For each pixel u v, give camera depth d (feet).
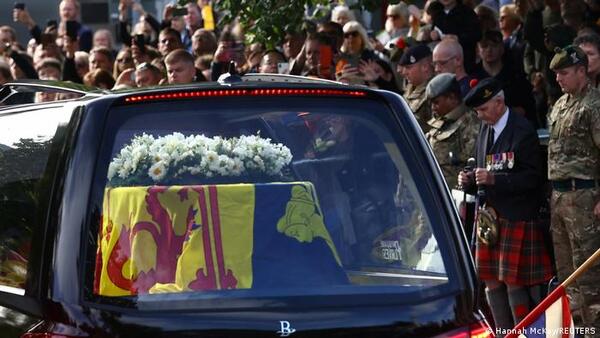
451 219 25.21
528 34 58.65
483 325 24.57
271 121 26.09
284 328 23.66
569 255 46.19
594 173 45.14
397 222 25.45
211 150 25.45
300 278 24.64
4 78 70.13
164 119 25.25
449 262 24.77
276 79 29.86
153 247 24.34
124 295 23.76
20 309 23.94
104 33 86.89
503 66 61.62
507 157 47.06
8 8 108.99
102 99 25.00
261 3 60.44
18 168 25.96
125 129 24.91
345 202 25.82
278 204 25.21
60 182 24.13
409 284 24.68
